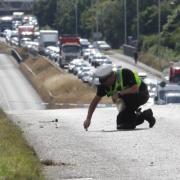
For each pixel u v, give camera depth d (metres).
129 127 37.50
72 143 32.91
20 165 24.88
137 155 28.81
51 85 171.38
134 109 37.44
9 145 29.86
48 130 38.84
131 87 36.84
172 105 60.53
